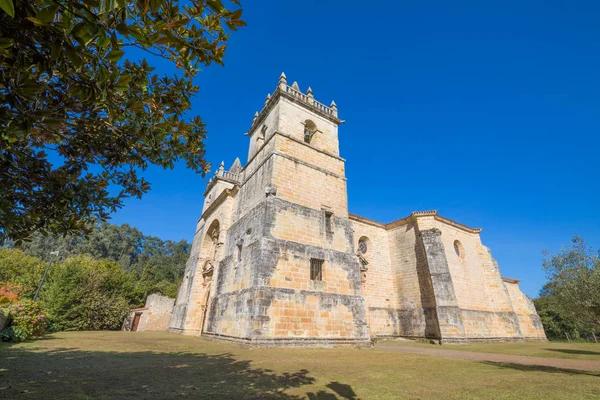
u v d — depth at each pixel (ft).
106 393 19.56
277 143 72.79
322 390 22.97
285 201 65.87
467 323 87.15
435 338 80.07
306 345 54.34
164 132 18.10
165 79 17.78
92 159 19.62
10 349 40.01
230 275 69.36
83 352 40.40
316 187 73.97
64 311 97.14
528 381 27.94
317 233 67.92
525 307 113.91
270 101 84.17
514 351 62.23
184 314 93.25
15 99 10.57
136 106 16.08
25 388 19.85
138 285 156.25
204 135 21.68
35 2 9.52
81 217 20.04
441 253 87.66
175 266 259.19
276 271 57.36
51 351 40.32
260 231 61.00
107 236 287.28
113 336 70.28
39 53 10.58
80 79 11.94
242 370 30.32
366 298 91.71
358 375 29.81
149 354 40.55
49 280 107.14
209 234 104.99
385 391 23.24
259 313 51.90
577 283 35.40
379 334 88.43
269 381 25.55
